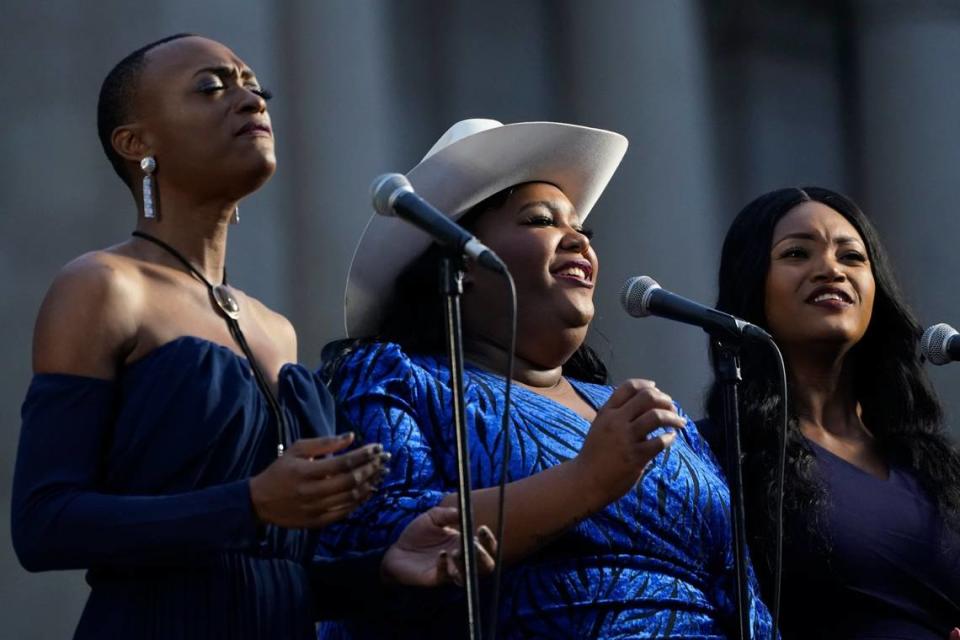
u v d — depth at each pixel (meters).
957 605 15.82
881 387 17.28
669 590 13.82
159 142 12.48
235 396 11.73
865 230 17.39
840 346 16.84
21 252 29.58
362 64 32.66
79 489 11.18
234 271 30.52
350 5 32.84
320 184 31.59
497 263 11.55
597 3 37.12
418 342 15.05
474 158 15.06
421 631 13.42
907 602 15.67
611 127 36.50
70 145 30.34
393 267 15.32
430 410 13.98
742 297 17.11
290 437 12.17
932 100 39.91
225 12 31.48
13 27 30.36
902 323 17.38
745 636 13.12
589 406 15.19
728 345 13.68
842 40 41.44
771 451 16.23
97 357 11.57
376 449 10.95
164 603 11.50
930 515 16.12
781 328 16.92
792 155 40.66
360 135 32.25
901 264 38.50
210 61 12.67
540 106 37.19
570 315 14.81
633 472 12.55
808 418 16.91
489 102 36.53
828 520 15.76
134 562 11.05
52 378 11.50
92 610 11.61
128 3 30.97
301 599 12.11
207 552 11.02
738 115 40.31
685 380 33.78
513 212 15.16
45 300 11.75
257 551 11.91
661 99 36.59
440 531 12.34
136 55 12.80
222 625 11.55
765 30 40.97
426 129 35.47
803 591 15.66
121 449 11.52
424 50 35.78
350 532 13.23
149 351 11.79
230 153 12.43
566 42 37.50
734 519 13.33
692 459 14.78
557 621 13.31
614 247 35.44
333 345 14.84
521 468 13.69
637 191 35.84
